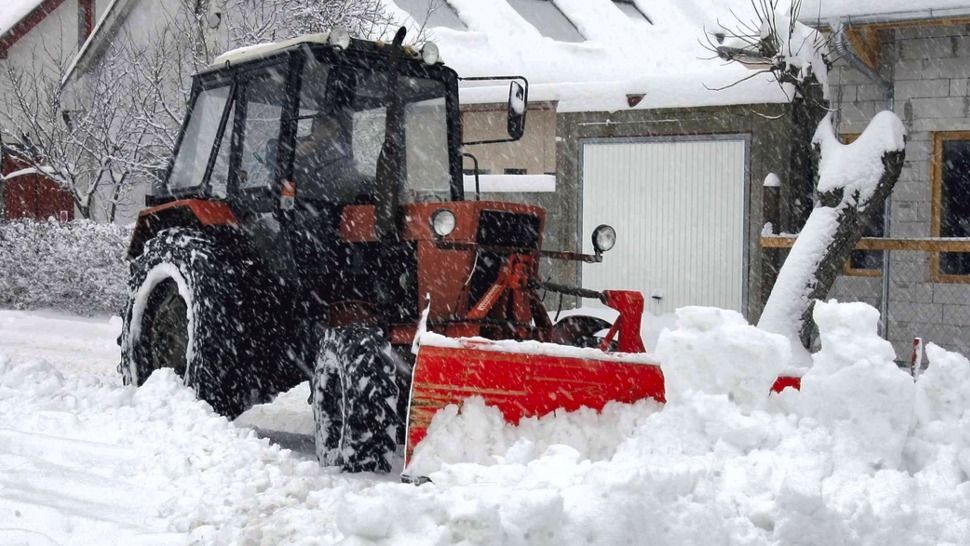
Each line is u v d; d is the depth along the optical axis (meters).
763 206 10.30
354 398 5.00
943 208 10.13
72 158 17.19
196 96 6.81
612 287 11.35
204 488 4.53
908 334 10.20
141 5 18.36
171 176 6.95
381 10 15.52
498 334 5.57
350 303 5.66
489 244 5.70
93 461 4.93
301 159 5.94
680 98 10.88
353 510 3.19
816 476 3.77
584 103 11.45
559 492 3.47
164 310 6.48
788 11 10.47
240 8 15.05
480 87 12.44
